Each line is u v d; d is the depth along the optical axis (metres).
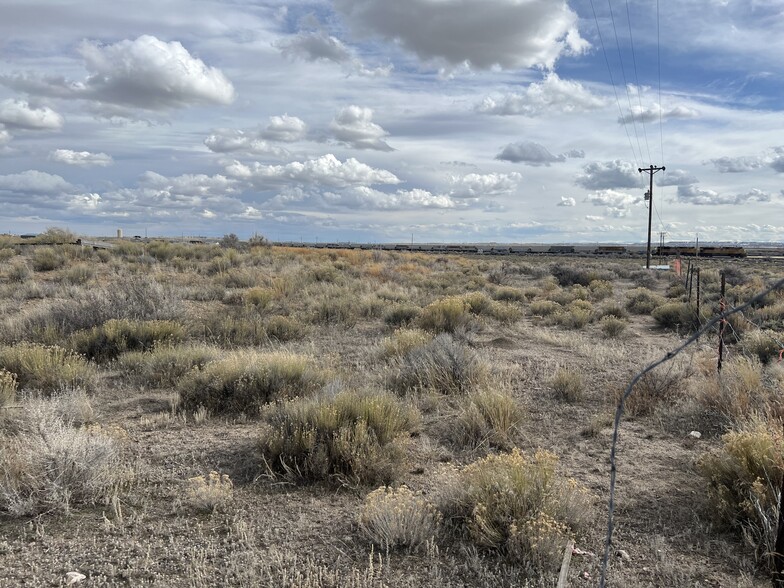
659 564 4.26
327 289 20.50
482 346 13.32
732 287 27.56
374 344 13.20
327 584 3.94
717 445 6.88
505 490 4.76
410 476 5.98
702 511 5.13
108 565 4.07
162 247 30.78
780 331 14.81
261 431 6.80
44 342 11.09
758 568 4.21
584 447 6.87
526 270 41.50
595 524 4.92
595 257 86.12
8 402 7.80
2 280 19.50
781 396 7.41
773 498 4.62
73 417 7.35
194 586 3.85
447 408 8.28
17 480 5.15
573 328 17.30
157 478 5.65
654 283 33.62
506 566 4.23
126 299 14.19
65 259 23.97
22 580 3.87
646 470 6.14
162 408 8.22
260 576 3.98
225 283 21.58
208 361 10.13
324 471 5.74
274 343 12.87
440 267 41.94
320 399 7.14
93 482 5.22
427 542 4.41
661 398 8.68
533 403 8.67
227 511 5.03
